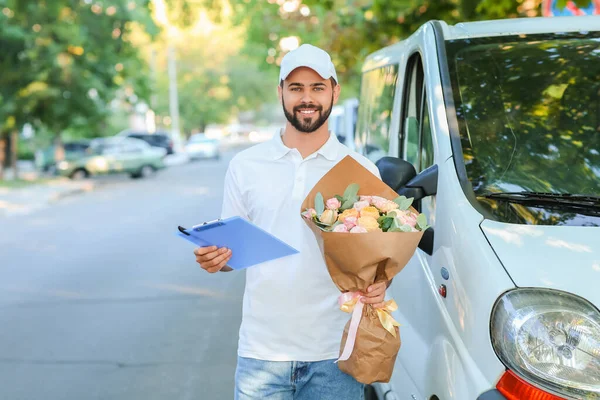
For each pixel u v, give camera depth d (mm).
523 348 2148
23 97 23828
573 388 2082
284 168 2658
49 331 6312
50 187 22969
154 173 29734
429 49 3295
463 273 2428
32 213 16797
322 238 2355
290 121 2623
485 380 2256
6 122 24172
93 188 23422
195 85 67625
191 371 5160
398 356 3207
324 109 2609
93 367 5332
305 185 2633
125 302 7238
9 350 5812
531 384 2129
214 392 4766
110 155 26844
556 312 2137
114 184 24766
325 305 2629
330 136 2715
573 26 3436
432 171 2785
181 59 68688
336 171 2557
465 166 2762
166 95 63156
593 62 3234
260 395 2688
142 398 4715
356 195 2500
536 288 2197
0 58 23531
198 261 2514
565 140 2988
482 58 3244
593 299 2143
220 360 5367
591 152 2961
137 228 12891
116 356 5555
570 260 2256
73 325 6473
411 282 3059
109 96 26062
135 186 23375
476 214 2514
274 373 2662
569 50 3281
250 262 2533
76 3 24719
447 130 2908
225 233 2412
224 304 7004
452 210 2584
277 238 2428
